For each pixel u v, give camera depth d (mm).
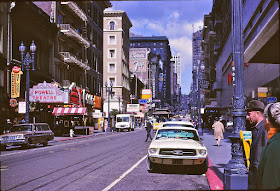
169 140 11148
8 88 27938
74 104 35125
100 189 7547
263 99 22031
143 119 98375
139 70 130750
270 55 9695
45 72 34188
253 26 25078
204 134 34438
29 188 7605
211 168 10195
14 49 29141
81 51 48500
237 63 7453
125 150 18047
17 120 28250
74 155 15328
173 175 9758
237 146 6957
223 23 53562
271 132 2914
